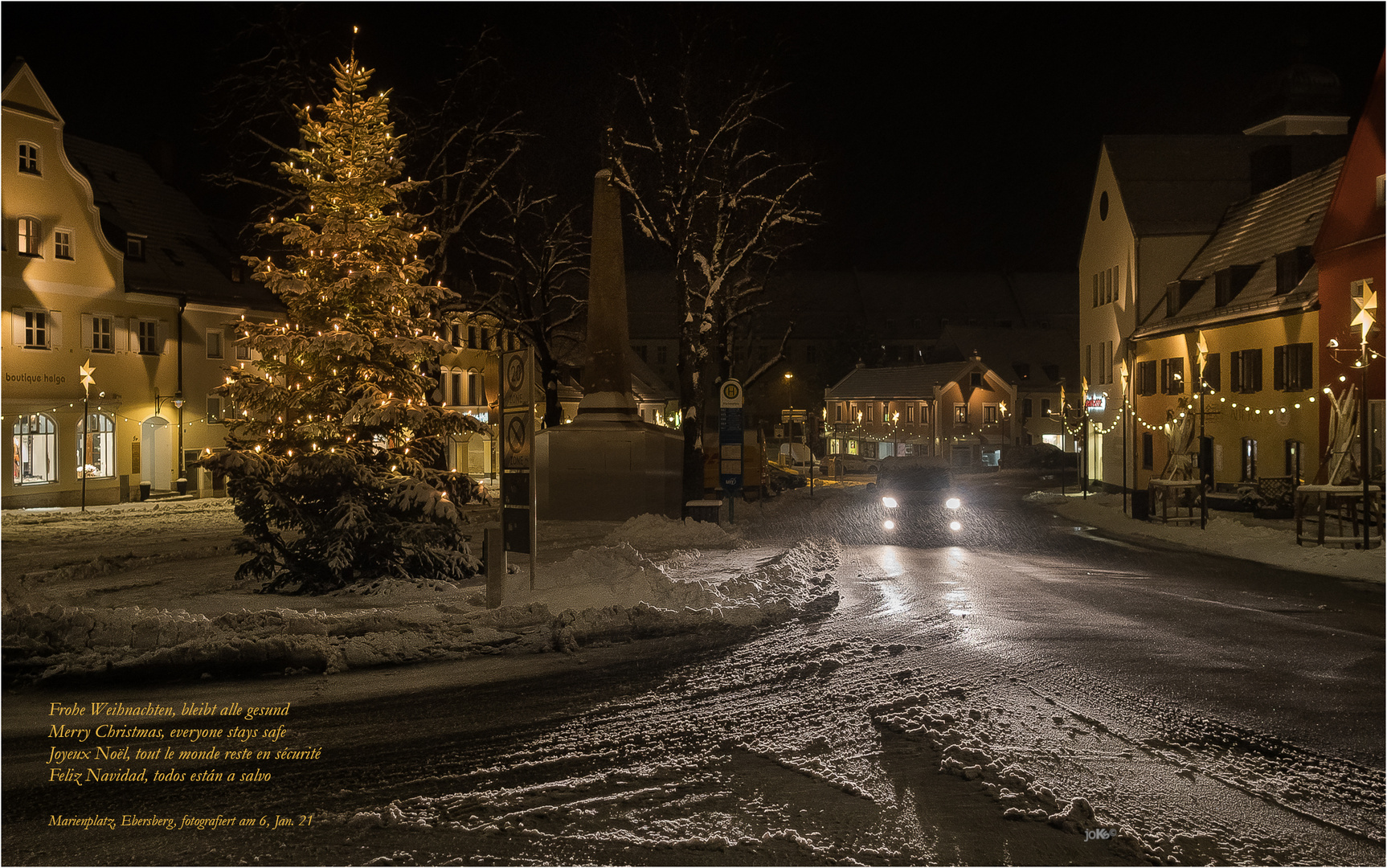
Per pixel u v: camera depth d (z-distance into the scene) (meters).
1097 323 50.00
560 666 9.69
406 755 6.84
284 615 10.37
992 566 18.77
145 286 39.38
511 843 5.27
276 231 14.73
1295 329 30.42
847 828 5.50
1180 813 5.75
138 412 39.09
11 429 33.53
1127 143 46.97
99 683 8.95
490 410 62.44
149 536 23.66
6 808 5.86
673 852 5.17
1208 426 36.44
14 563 18.30
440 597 13.04
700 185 29.34
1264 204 39.97
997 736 7.23
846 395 93.94
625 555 14.88
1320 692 8.59
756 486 38.84
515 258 33.88
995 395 88.06
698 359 29.55
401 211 14.92
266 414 14.51
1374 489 20.48
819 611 13.20
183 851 5.21
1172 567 18.67
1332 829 5.52
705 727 7.49
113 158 44.47
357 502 13.78
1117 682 8.99
